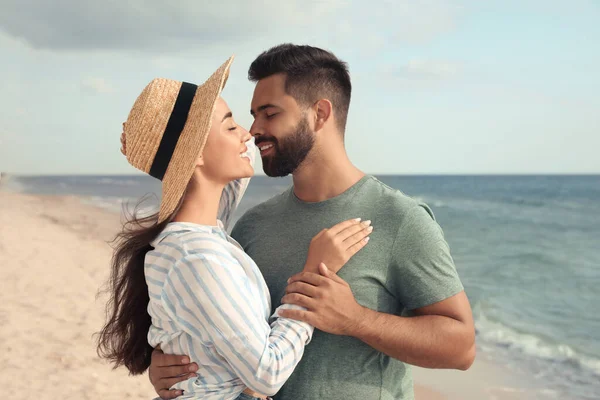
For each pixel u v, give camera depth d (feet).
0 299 27.84
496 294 45.39
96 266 38.45
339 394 6.70
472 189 200.23
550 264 61.41
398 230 6.74
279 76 7.22
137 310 6.75
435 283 6.56
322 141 7.27
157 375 6.28
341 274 6.76
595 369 25.50
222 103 6.56
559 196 159.74
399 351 6.37
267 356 5.76
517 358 27.22
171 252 5.99
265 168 7.50
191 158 6.12
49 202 99.30
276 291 7.24
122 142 6.90
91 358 21.29
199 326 5.79
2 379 18.99
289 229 7.47
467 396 21.85
